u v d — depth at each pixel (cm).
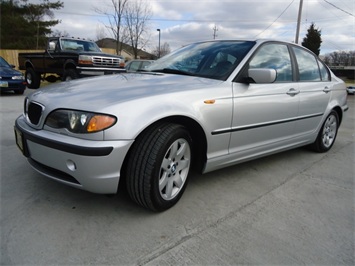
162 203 233
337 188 312
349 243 214
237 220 236
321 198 286
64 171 211
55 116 215
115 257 185
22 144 240
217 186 297
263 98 299
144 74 302
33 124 234
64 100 220
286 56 353
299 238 217
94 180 202
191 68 308
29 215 224
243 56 298
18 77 960
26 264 174
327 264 190
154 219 229
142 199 223
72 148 199
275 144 337
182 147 244
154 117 214
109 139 199
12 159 338
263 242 209
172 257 188
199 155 270
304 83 370
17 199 247
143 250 193
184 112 232
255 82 284
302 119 368
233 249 199
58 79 1177
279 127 332
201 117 245
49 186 272
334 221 244
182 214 239
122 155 204
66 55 952
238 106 274
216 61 304
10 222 214
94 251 189
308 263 190
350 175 352
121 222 222
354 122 810
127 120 204
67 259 180
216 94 258
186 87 250
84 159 197
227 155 281
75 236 203
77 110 206
